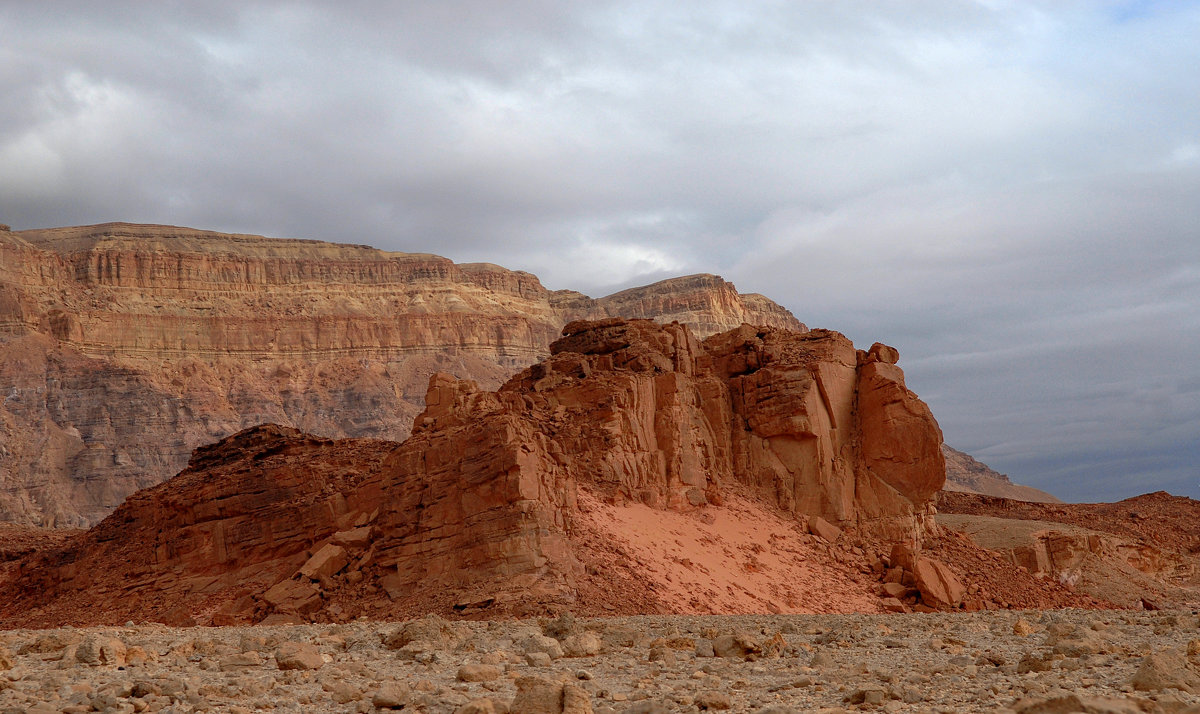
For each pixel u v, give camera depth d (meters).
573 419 64.50
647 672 24.88
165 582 67.69
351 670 24.66
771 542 63.72
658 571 53.69
